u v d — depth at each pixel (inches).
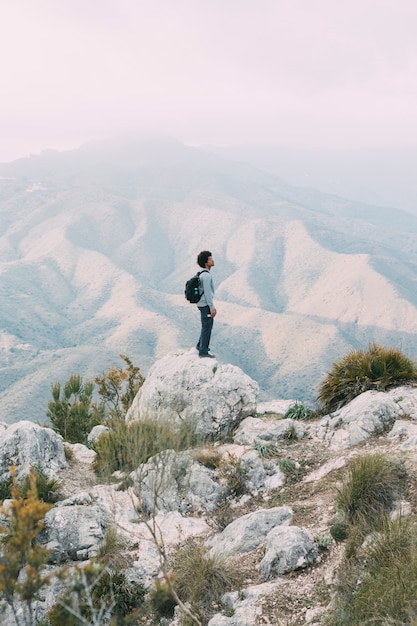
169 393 458.6
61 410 593.9
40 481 357.4
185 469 353.7
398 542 209.5
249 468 371.2
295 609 209.3
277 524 290.4
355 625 176.1
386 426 387.9
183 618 218.8
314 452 388.2
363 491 260.4
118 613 233.0
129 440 233.1
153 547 298.5
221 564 256.1
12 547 126.2
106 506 338.0
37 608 235.0
